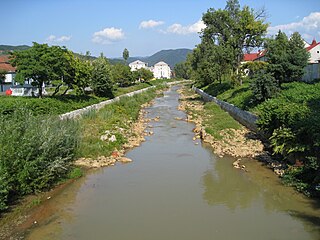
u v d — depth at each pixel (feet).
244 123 98.63
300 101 77.77
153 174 62.95
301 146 54.24
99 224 43.55
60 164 56.80
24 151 49.65
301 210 46.21
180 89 307.78
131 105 148.77
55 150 56.54
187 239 39.60
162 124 114.73
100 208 48.32
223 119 106.83
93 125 91.86
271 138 63.41
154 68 545.44
